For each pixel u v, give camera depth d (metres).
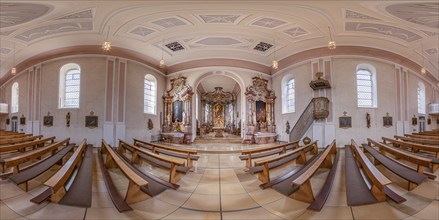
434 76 11.92
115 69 9.58
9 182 3.61
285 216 2.42
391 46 8.66
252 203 2.81
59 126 9.42
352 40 8.34
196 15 6.41
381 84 9.71
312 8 5.84
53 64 9.80
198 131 16.50
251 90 11.53
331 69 9.40
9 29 6.74
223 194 3.18
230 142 11.52
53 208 2.57
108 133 9.18
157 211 2.56
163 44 8.80
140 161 5.35
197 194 3.18
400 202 2.62
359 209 2.54
